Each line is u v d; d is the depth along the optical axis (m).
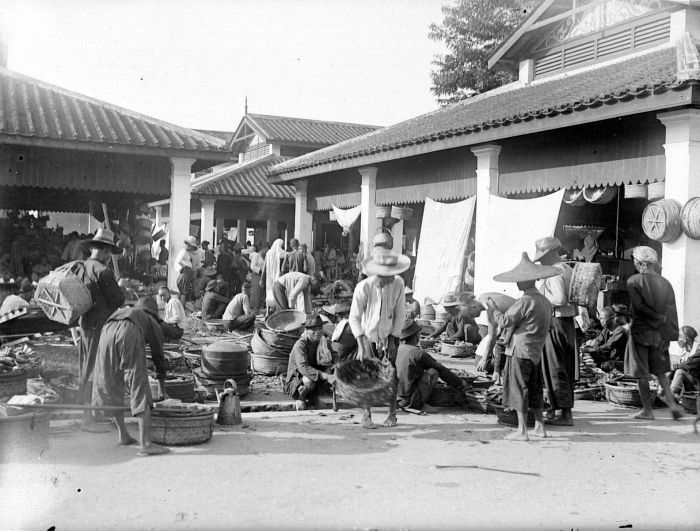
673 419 8.34
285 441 6.83
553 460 6.39
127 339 6.29
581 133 12.99
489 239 14.49
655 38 15.38
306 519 4.70
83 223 27.72
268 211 30.48
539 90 16.89
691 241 10.80
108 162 17.95
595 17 16.97
